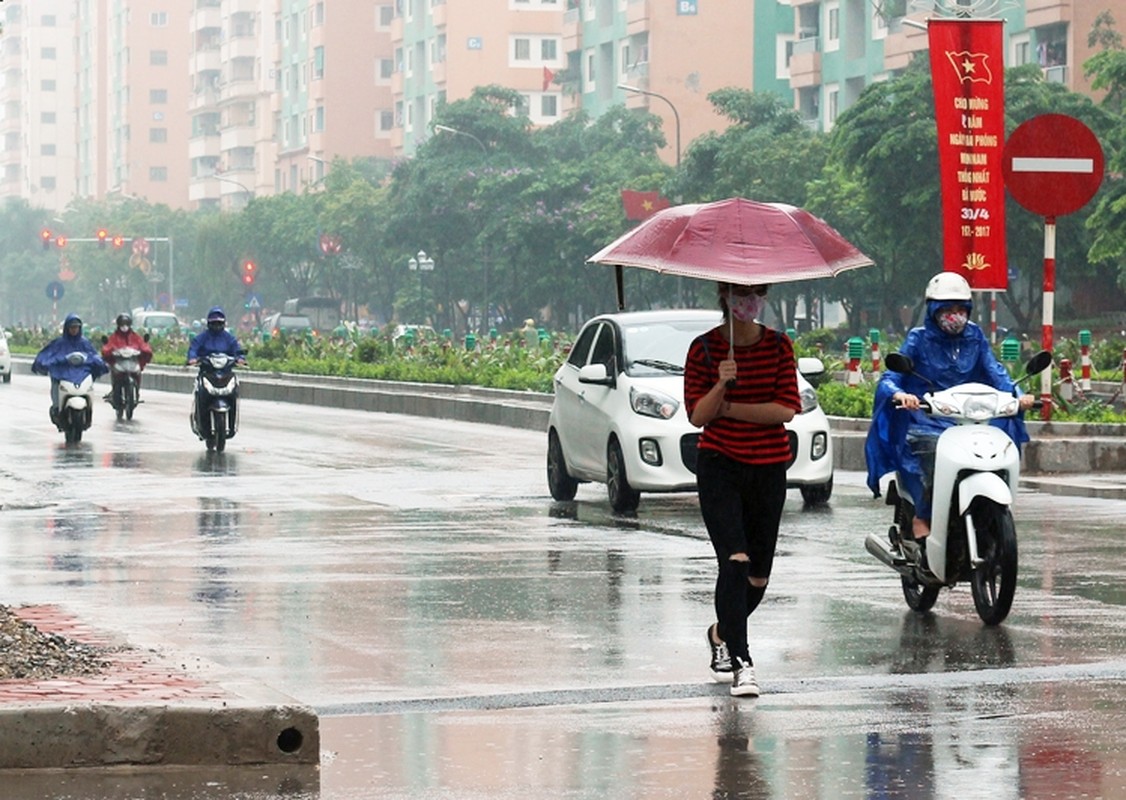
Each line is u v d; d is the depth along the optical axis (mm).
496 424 47156
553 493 26859
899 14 107125
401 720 11484
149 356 48094
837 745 10609
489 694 12305
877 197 80562
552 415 26922
